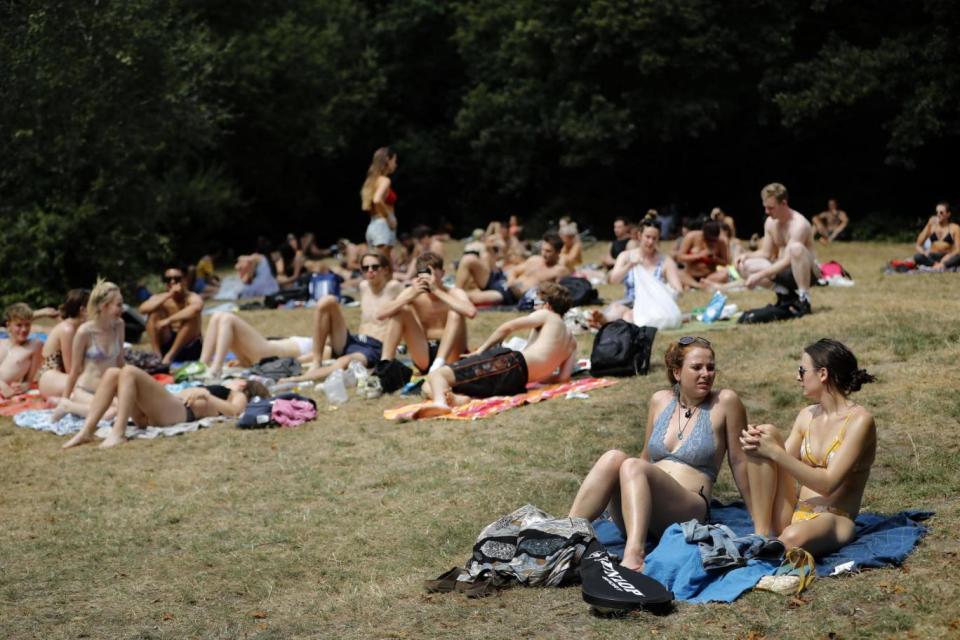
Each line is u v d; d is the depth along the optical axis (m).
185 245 37.28
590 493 6.05
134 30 22.50
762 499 6.05
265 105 37.47
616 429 9.25
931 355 10.35
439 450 9.09
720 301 13.69
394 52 42.94
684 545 5.65
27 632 5.80
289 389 11.96
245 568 6.67
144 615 5.98
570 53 34.50
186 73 26.00
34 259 21.08
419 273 11.74
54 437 10.62
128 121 22.58
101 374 11.18
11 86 20.38
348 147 43.19
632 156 38.41
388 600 5.89
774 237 13.45
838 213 29.97
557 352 10.85
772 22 31.69
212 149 37.31
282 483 8.52
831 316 12.80
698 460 6.32
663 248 27.86
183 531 7.54
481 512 7.41
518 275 17.23
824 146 35.75
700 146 37.72
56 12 21.00
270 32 36.09
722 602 5.34
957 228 18.08
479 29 38.69
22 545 7.40
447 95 44.38
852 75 29.17
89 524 7.80
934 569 5.50
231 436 10.10
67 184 21.92
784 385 9.98
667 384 10.59
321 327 12.41
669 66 32.81
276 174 40.38
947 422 8.38
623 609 5.25
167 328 14.01
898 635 4.79
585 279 16.28
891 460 7.68
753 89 33.00
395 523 7.37
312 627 5.62
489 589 5.82
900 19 30.34
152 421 10.53
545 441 9.04
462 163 43.78
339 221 46.34
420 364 11.83
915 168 32.28
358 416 10.52
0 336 16.14
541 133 37.69
